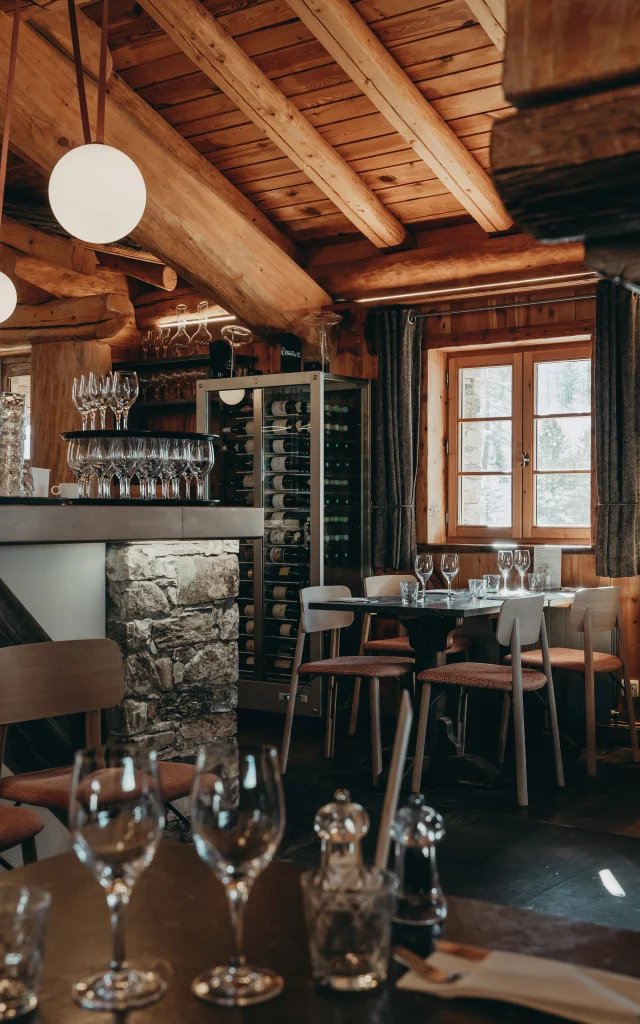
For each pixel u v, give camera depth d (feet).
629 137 2.82
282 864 4.37
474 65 16.06
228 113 18.45
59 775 8.79
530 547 19.69
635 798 14.96
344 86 17.19
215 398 21.93
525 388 20.13
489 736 19.11
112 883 3.24
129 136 17.39
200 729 12.55
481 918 3.71
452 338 20.48
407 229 20.42
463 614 14.60
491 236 19.33
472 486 20.93
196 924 3.71
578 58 2.85
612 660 16.87
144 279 22.80
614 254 3.09
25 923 3.01
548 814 14.14
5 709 8.29
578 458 19.58
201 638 12.55
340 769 16.84
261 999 3.04
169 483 11.64
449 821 13.80
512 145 2.99
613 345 17.81
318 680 19.79
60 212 11.15
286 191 20.15
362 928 3.16
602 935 3.56
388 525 20.79
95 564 11.33
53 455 23.21
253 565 20.99
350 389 20.95
